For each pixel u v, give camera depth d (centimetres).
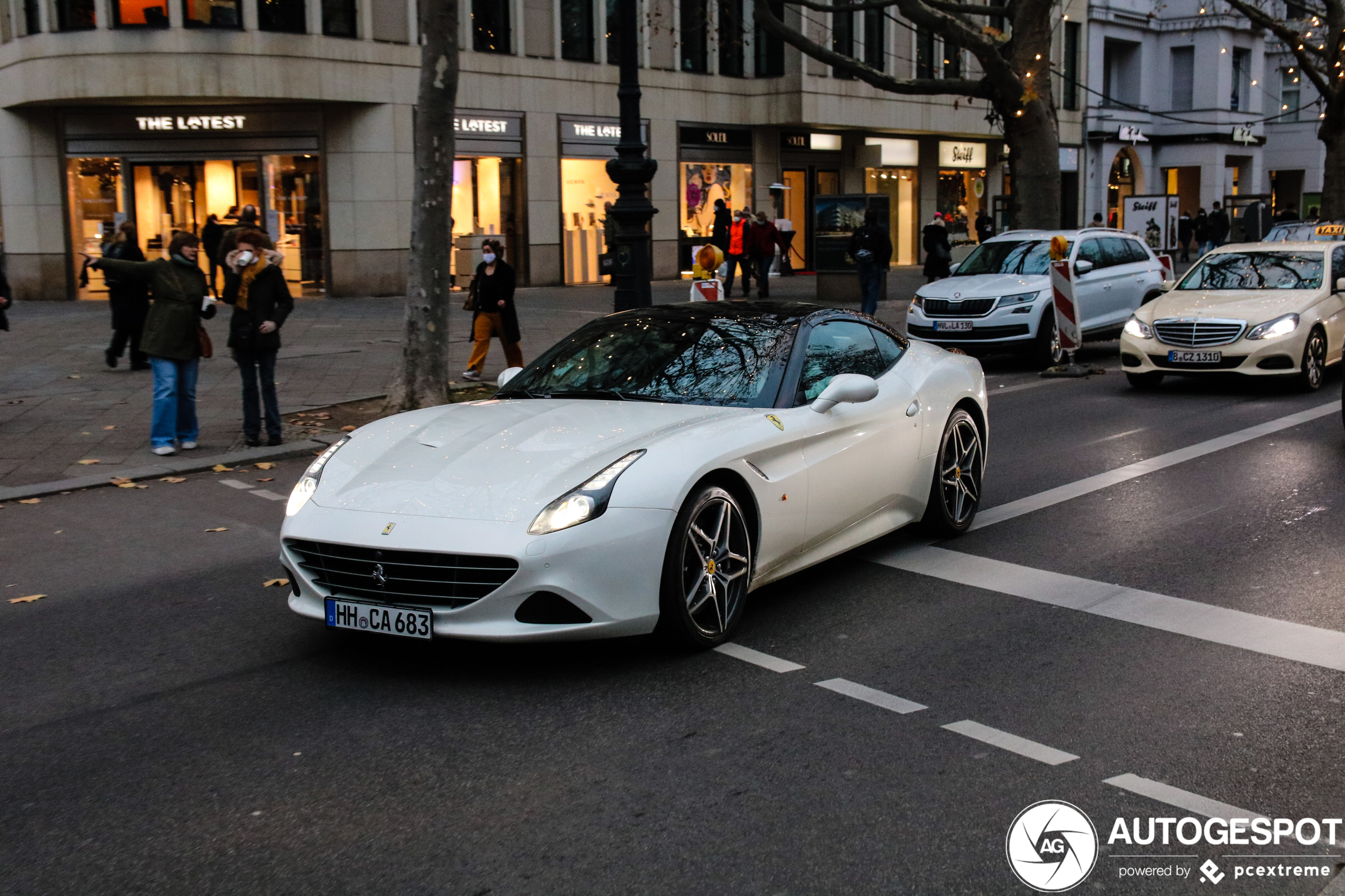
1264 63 4891
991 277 1567
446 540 454
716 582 511
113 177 2606
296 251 2595
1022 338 1495
